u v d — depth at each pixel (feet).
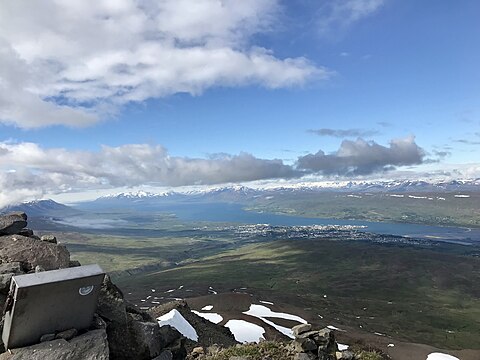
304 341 70.59
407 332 460.96
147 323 48.91
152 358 47.55
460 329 504.84
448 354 272.31
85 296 40.73
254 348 71.56
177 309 212.02
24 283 36.70
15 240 49.21
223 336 176.96
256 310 354.33
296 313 371.76
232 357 65.05
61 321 39.68
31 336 37.73
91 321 42.47
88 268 41.39
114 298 48.42
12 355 35.68
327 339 72.49
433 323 530.68
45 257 47.26
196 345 112.27
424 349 275.39
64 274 39.32
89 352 38.55
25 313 36.94
